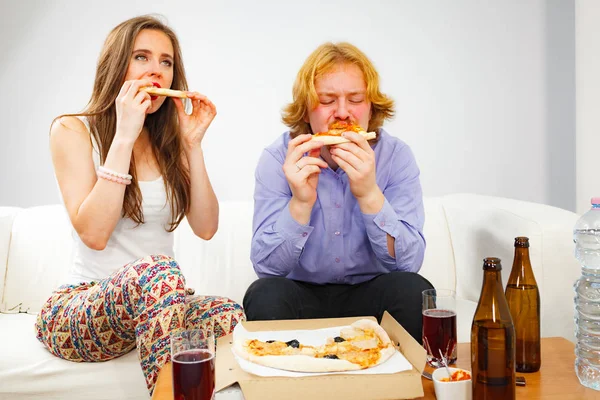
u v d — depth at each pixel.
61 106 3.11
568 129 3.35
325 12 3.20
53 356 1.88
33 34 3.08
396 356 1.31
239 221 2.45
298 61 3.20
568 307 2.17
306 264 1.91
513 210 2.29
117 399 1.85
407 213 1.88
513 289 1.41
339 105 1.84
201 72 3.17
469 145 3.34
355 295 1.84
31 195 3.15
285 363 1.24
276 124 3.21
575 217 2.21
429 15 3.26
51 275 2.38
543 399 1.26
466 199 2.57
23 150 3.13
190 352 1.19
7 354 1.88
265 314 1.63
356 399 1.19
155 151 2.01
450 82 3.30
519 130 3.36
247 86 3.19
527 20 3.31
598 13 3.17
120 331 1.73
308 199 1.75
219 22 3.15
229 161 3.21
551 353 1.53
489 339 1.21
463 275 2.43
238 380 1.19
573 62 3.30
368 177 1.71
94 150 1.96
